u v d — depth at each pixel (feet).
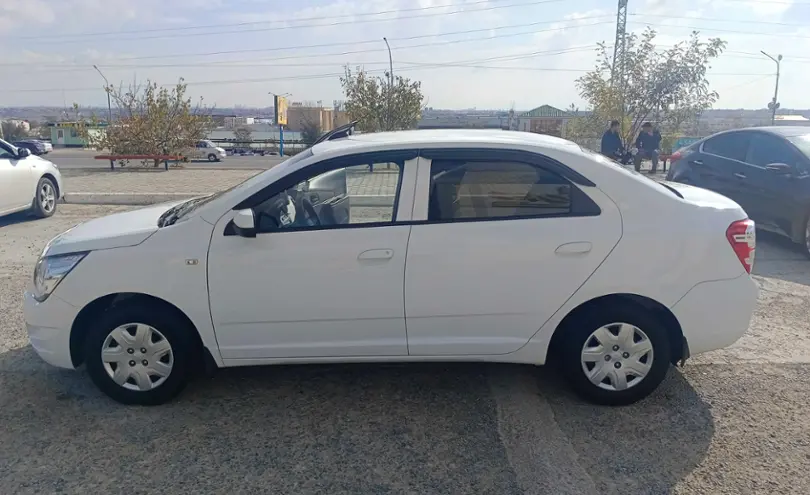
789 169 24.70
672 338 12.50
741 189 26.99
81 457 10.87
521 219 11.85
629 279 11.82
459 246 11.76
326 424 11.98
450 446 11.18
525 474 10.34
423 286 11.87
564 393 13.12
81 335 12.84
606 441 11.30
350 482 10.18
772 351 15.30
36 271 12.84
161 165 75.92
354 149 12.24
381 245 11.78
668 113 64.80
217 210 12.10
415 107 94.53
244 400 12.94
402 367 14.51
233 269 11.90
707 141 30.27
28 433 11.64
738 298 12.09
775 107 135.44
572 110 85.05
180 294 12.01
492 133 13.44
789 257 24.76
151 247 12.07
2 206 30.12
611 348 12.25
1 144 31.22
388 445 11.25
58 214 35.24
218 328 12.16
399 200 11.95
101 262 12.10
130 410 12.50
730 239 12.01
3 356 15.08
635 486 10.01
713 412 12.32
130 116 75.05
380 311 12.01
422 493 9.89
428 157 12.09
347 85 94.73
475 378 13.89
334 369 14.42
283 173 12.16
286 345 12.30
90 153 152.35
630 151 52.60
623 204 11.88
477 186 11.98
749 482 10.11
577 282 11.84
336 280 11.87
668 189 12.74
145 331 12.32
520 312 12.01
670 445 11.18
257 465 10.64
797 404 12.62
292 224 12.05
